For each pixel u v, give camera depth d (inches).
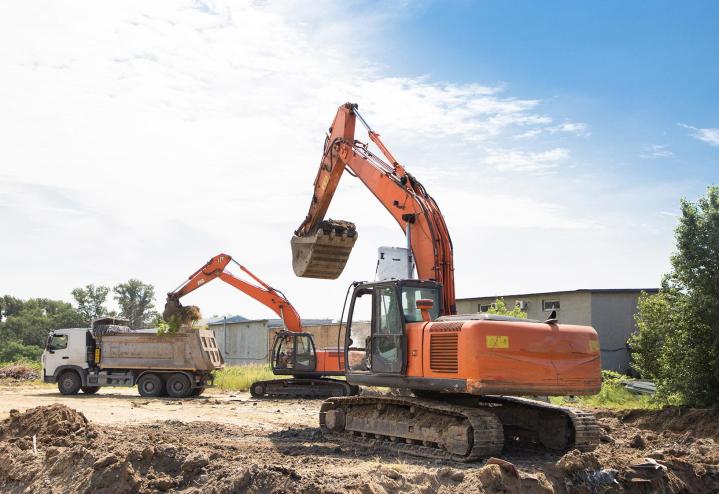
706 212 658.2
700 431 579.5
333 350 909.8
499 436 406.6
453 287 496.1
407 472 354.3
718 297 629.3
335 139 626.5
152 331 976.3
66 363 959.0
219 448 441.7
